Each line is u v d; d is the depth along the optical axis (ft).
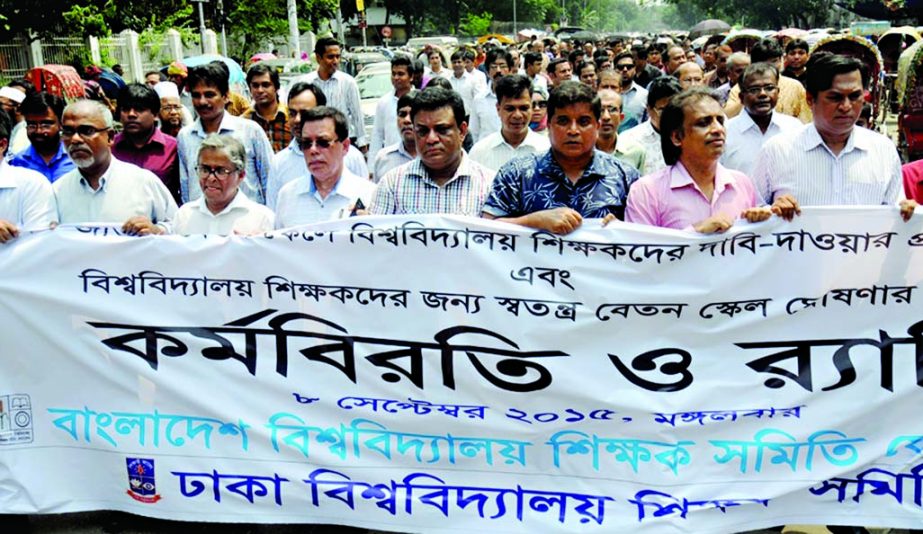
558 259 11.91
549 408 12.12
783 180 13.76
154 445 12.69
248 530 13.08
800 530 12.78
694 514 11.98
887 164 13.52
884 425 11.99
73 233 12.59
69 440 12.89
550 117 12.77
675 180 12.64
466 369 12.21
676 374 12.02
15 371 12.80
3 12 61.46
